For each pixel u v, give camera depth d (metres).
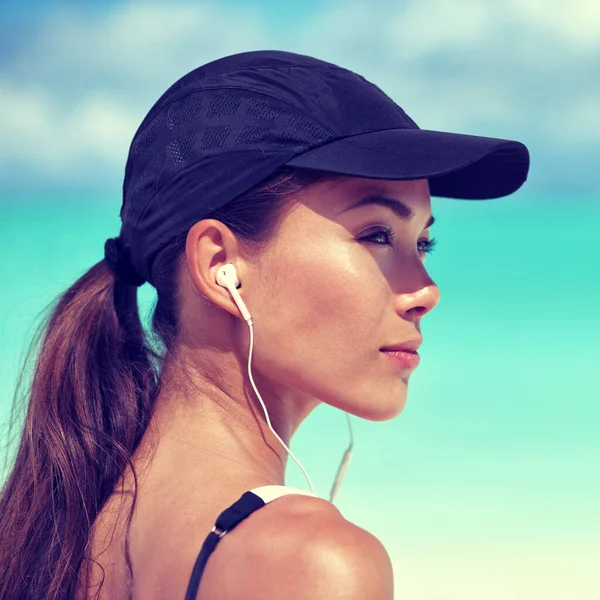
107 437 1.71
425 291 1.64
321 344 1.59
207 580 1.32
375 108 1.68
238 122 1.61
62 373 1.81
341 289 1.58
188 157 1.64
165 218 1.67
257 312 1.61
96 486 1.68
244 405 1.67
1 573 1.72
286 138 1.58
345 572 1.23
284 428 1.75
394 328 1.63
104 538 1.61
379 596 1.24
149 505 1.56
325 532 1.26
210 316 1.67
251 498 1.37
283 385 1.73
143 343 1.88
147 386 1.78
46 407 1.77
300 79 1.64
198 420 1.64
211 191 1.61
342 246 1.59
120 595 1.53
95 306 1.89
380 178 1.55
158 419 1.71
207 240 1.62
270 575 1.26
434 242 1.84
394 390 1.64
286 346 1.60
